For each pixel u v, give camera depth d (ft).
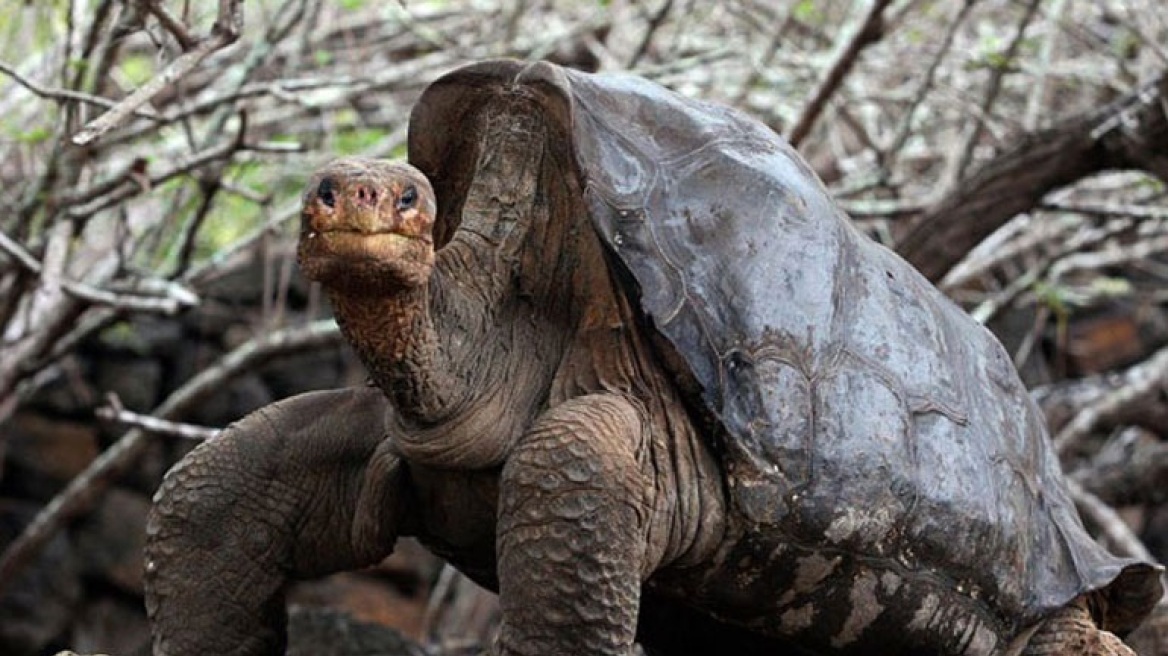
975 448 24.27
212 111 41.70
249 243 43.39
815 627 23.29
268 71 46.57
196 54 26.35
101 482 45.91
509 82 22.63
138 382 59.06
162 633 23.13
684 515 21.91
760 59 49.01
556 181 22.39
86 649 58.39
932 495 23.31
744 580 22.61
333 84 38.45
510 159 22.57
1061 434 53.42
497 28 52.26
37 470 58.65
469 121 23.17
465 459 21.83
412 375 21.01
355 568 23.71
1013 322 66.03
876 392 22.94
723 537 22.25
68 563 58.39
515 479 20.97
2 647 57.52
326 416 23.49
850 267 23.68
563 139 22.15
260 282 59.31
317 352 60.44
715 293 21.95
